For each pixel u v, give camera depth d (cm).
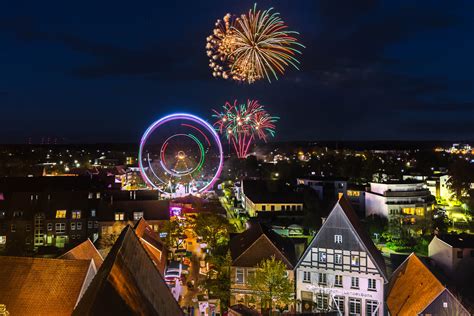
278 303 5681
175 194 16888
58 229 10181
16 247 9556
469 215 11919
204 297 6506
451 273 6675
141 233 7238
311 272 5981
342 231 5831
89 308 2097
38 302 3988
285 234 9931
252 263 6178
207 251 8375
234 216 13688
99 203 10338
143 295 2748
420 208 11062
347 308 5756
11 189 11675
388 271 7325
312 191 13425
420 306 5000
